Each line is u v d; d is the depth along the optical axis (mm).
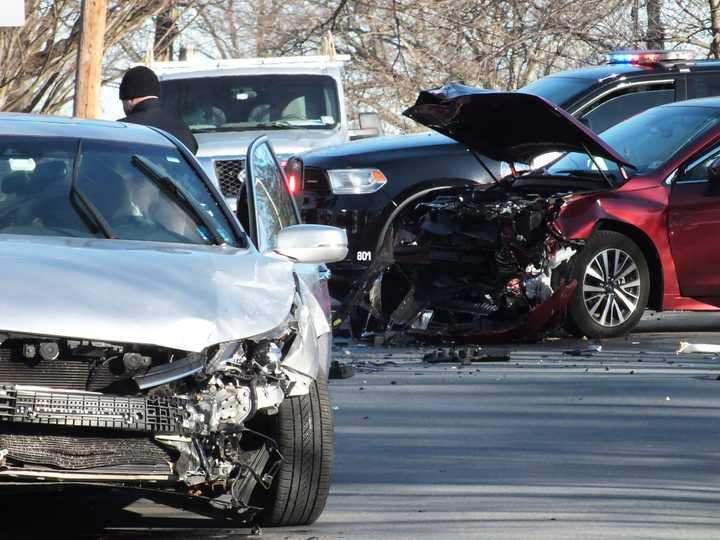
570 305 43719
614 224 44156
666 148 45656
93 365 19641
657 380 36906
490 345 44188
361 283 45344
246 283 21641
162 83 62281
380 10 118938
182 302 20406
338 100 62500
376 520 23016
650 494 24828
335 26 123062
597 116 52312
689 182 44562
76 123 26438
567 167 48062
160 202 24406
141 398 19516
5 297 19625
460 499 24500
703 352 42062
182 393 19938
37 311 19484
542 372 38469
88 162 24875
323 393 22281
